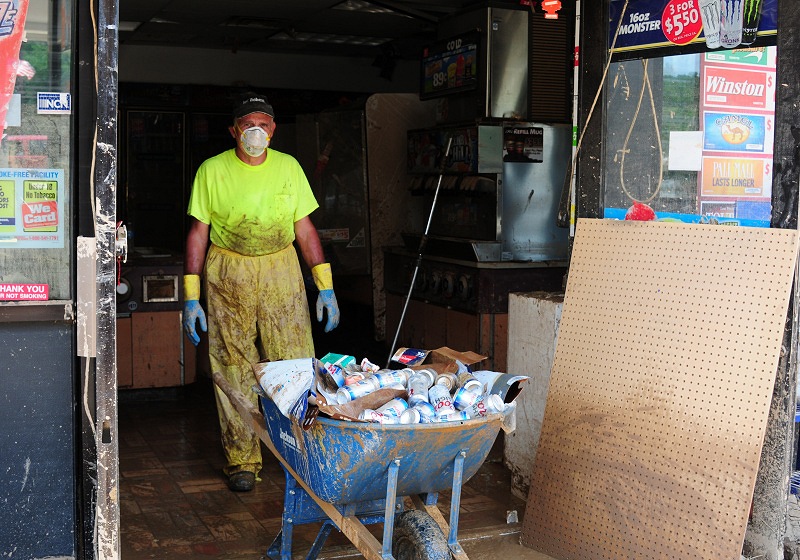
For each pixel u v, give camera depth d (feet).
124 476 15.87
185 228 34.22
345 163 27.78
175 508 14.33
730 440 10.77
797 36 11.19
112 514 9.75
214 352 15.30
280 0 25.41
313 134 28.45
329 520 11.27
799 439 12.65
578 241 13.01
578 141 13.93
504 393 10.18
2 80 9.57
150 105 33.30
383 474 9.56
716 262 11.41
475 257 21.56
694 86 12.53
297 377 10.11
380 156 27.53
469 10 22.75
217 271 15.07
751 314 10.96
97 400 9.62
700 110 12.48
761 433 10.53
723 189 12.24
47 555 10.14
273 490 15.28
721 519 10.66
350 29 29.91
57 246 9.87
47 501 10.08
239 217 14.66
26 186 9.74
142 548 12.69
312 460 9.80
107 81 9.45
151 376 21.03
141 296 20.79
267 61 34.30
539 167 21.98
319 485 9.80
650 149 13.08
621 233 12.52
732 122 12.14
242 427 15.10
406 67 35.94
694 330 11.40
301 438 9.98
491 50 22.09
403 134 27.63
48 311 9.80
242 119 14.21
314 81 34.88
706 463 10.91
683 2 12.44
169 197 34.01
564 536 12.25
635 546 11.41
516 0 22.66
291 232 15.25
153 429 18.94
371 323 27.94
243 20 28.50
